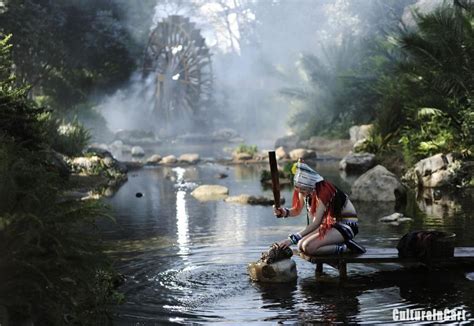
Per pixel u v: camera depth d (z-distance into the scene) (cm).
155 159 2328
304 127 3145
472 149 1574
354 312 604
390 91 2259
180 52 4197
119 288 692
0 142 567
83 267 502
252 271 720
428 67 1806
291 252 729
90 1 3403
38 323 480
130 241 938
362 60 2978
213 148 3100
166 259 820
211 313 610
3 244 466
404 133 1964
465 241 880
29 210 488
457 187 1443
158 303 640
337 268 754
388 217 1063
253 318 594
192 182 1709
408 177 1587
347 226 732
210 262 802
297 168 742
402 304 623
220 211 1209
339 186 1516
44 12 3017
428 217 1077
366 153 1878
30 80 3062
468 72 1745
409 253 721
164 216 1159
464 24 1777
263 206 1263
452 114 1733
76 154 1912
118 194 1475
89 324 552
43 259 479
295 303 636
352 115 2820
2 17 2781
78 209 509
